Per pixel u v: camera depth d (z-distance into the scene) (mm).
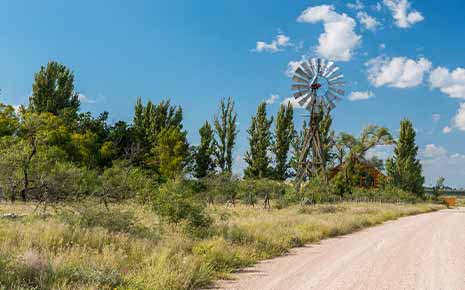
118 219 12719
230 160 59062
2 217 14594
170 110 63469
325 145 65500
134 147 53562
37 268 7250
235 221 18141
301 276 9320
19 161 17703
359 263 11141
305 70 46469
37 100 55625
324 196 40719
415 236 18516
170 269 8500
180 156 52156
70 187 17688
